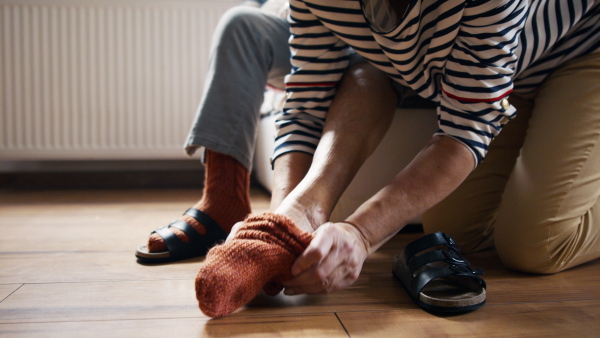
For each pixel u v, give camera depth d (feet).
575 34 3.02
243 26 3.47
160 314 2.28
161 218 4.91
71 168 7.53
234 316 2.27
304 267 2.05
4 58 6.86
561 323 2.24
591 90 2.93
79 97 7.05
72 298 2.49
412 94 3.68
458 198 3.54
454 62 2.39
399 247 3.73
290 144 2.83
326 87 2.87
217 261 2.09
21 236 4.01
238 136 3.35
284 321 2.21
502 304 2.48
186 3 7.09
